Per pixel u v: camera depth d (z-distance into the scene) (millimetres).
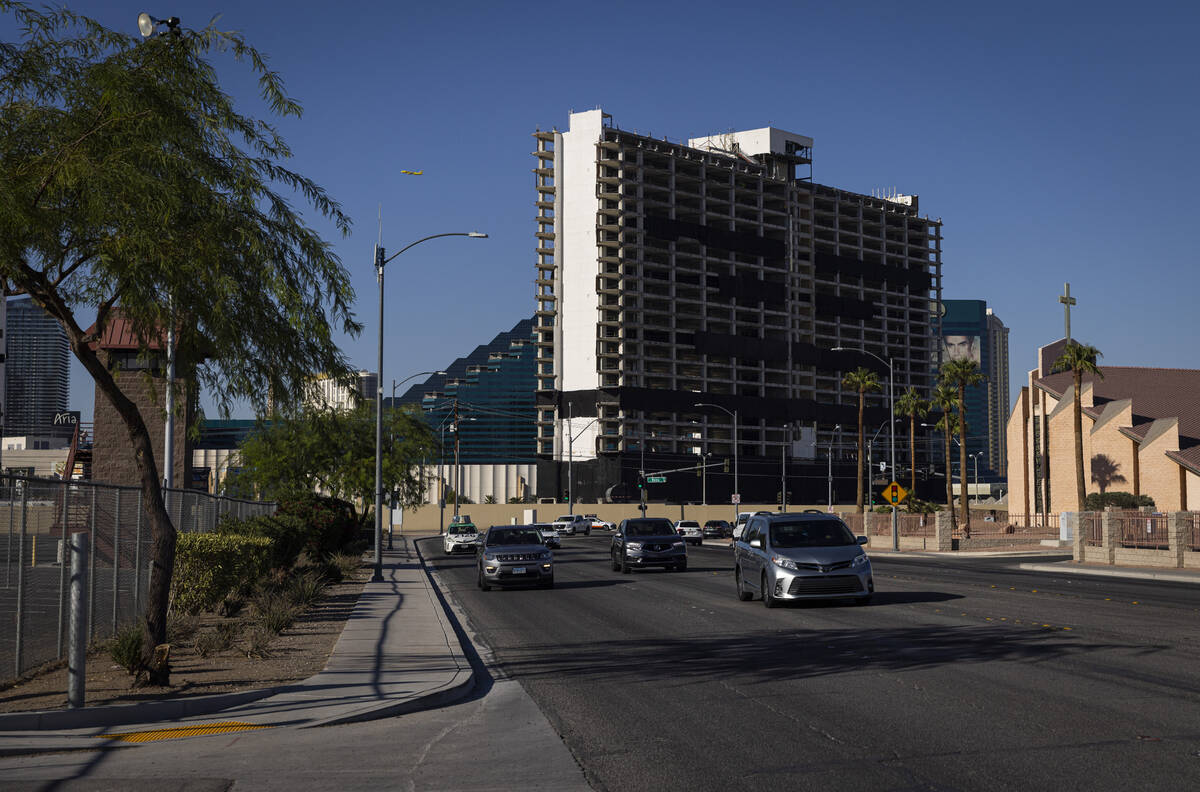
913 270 195750
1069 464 86438
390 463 55031
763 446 168875
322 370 13852
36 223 11203
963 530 75938
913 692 11508
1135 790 7328
